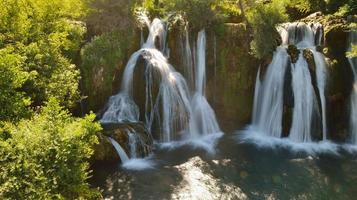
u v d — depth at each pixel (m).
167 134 20.66
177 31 22.34
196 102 22.22
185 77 22.62
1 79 11.06
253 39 22.34
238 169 17.09
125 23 22.11
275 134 21.22
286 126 20.95
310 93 20.67
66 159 9.17
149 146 18.52
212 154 18.69
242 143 20.19
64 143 9.36
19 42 15.36
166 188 15.13
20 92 12.70
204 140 20.66
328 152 19.12
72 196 9.95
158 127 20.64
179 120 21.00
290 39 23.41
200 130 21.80
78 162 10.16
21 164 8.59
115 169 16.45
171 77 21.28
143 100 20.89
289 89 21.03
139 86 20.86
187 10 22.47
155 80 20.72
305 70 20.88
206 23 22.67
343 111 21.02
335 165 17.62
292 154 18.83
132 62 21.23
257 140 20.59
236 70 22.50
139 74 20.86
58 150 9.12
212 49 22.66
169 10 24.08
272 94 21.61
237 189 15.34
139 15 23.98
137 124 19.12
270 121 21.50
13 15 16.20
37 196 8.34
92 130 10.71
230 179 16.14
